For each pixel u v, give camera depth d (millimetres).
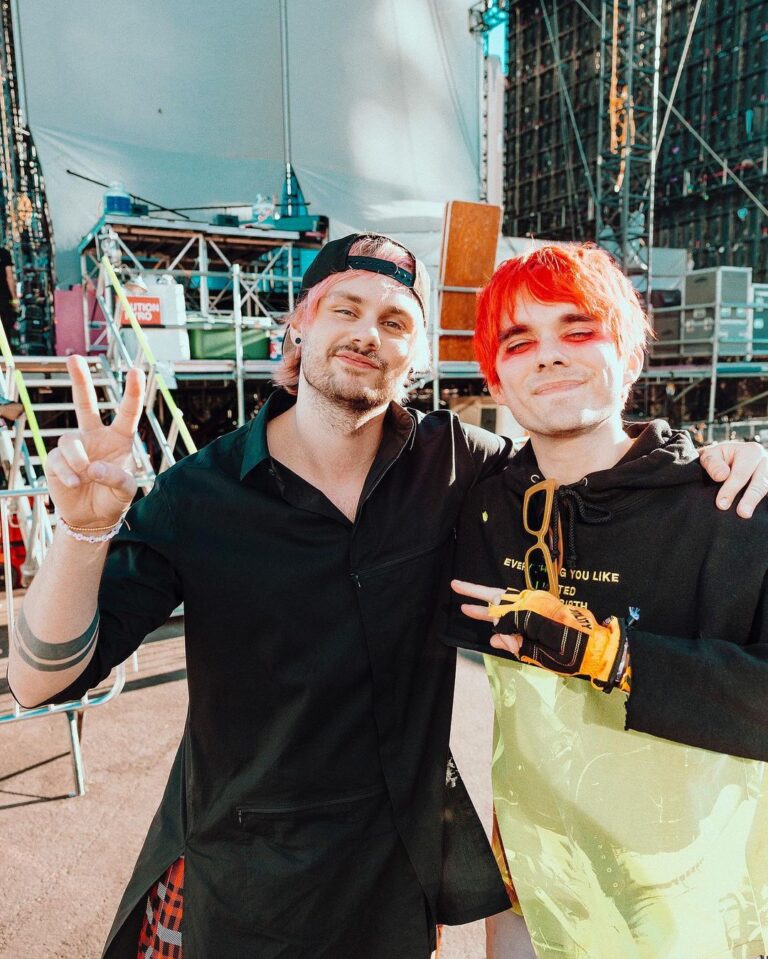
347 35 13680
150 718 3535
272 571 1304
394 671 1378
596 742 1181
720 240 20984
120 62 11820
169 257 10586
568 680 1207
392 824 1385
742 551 1075
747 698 993
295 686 1323
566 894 1243
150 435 9750
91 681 1168
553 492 1213
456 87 14797
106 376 6539
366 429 1397
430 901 1427
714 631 1078
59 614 1067
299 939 1321
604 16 15602
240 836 1331
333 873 1332
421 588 1394
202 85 12469
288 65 13180
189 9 12297
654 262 16953
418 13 14297
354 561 1338
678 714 1004
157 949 1398
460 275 7695
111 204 8891
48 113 11367
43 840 2611
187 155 12406
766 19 19062
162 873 1380
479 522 1369
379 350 1326
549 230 23172
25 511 5277
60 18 11344
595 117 21125
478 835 1474
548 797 1242
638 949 1160
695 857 1132
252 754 1352
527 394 1204
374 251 1358
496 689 1320
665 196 22094
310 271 1391
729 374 12375
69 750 3254
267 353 7910
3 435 5551
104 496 1028
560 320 1163
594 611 1172
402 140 14352
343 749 1353
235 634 1326
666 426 1273
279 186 13203
